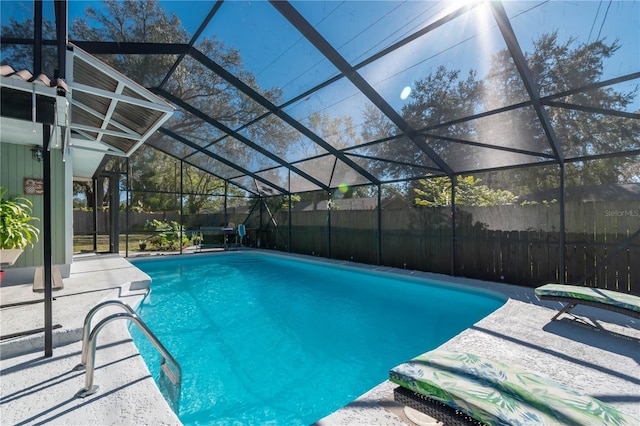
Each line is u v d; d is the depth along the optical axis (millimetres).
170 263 9961
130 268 6621
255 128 7594
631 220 4633
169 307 5547
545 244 5492
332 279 7930
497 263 6145
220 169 11359
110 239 9570
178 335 4289
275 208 12281
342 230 9477
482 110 4676
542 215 5566
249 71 5645
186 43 5359
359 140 6613
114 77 3385
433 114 5125
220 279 7945
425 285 6570
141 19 4723
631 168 6316
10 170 5168
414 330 4527
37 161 5387
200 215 12414
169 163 12156
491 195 8484
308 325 4723
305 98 5875
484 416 1453
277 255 10570
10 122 3807
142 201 11484
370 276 7715
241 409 2758
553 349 2939
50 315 2621
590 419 1393
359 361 3609
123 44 5246
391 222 8148
